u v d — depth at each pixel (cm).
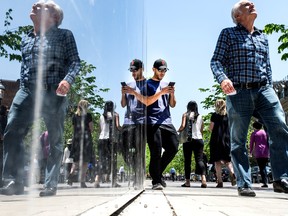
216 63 438
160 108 537
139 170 448
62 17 93
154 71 551
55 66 88
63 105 94
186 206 288
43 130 82
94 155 135
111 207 189
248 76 427
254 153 959
